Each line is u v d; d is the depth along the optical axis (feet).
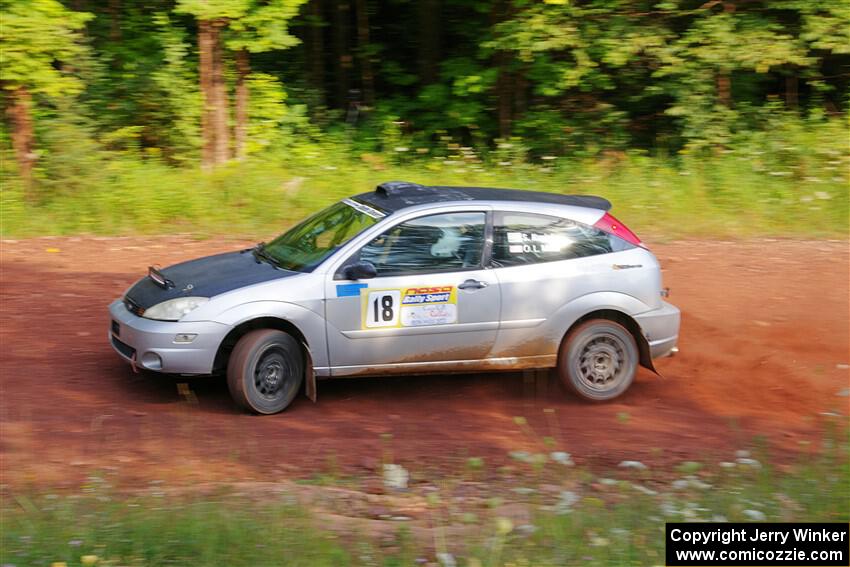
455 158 52.44
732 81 54.85
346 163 51.96
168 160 50.72
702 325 31.37
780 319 32.07
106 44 53.16
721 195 47.42
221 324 22.24
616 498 18.20
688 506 17.47
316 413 23.24
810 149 49.75
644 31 50.55
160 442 20.56
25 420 21.44
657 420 23.88
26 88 43.80
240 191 45.85
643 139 55.98
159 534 14.83
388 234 23.54
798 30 50.75
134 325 22.58
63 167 44.98
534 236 24.45
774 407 25.22
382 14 62.03
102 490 17.43
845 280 36.55
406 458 20.52
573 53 50.21
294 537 15.08
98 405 22.79
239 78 50.83
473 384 25.91
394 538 15.56
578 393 24.71
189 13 47.21
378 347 23.29
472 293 23.62
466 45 58.23
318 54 61.11
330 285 22.84
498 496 18.35
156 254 39.01
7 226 41.93
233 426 21.85
